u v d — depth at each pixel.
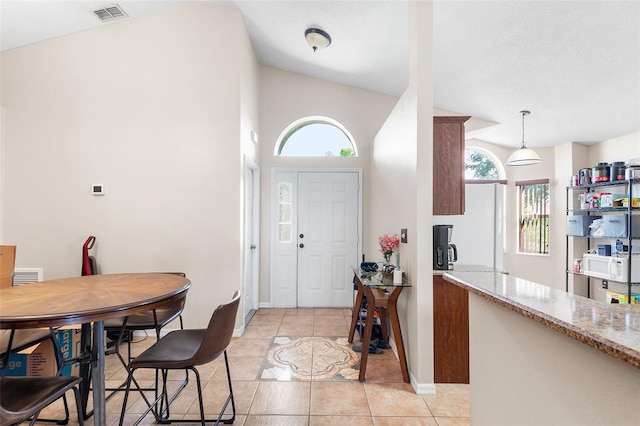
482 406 1.22
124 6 3.10
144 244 3.25
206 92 3.28
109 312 1.34
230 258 3.24
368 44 3.29
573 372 0.75
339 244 4.41
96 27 3.29
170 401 2.03
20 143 3.27
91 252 3.24
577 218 4.16
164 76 3.28
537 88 3.20
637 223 3.48
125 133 3.27
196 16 3.30
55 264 3.23
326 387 2.28
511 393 1.02
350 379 2.40
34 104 3.28
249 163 3.70
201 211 3.26
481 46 2.77
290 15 3.12
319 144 4.53
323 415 1.96
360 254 4.38
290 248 4.39
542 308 0.82
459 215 2.68
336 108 4.43
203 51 3.29
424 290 2.24
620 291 4.05
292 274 4.39
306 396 2.17
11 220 3.25
